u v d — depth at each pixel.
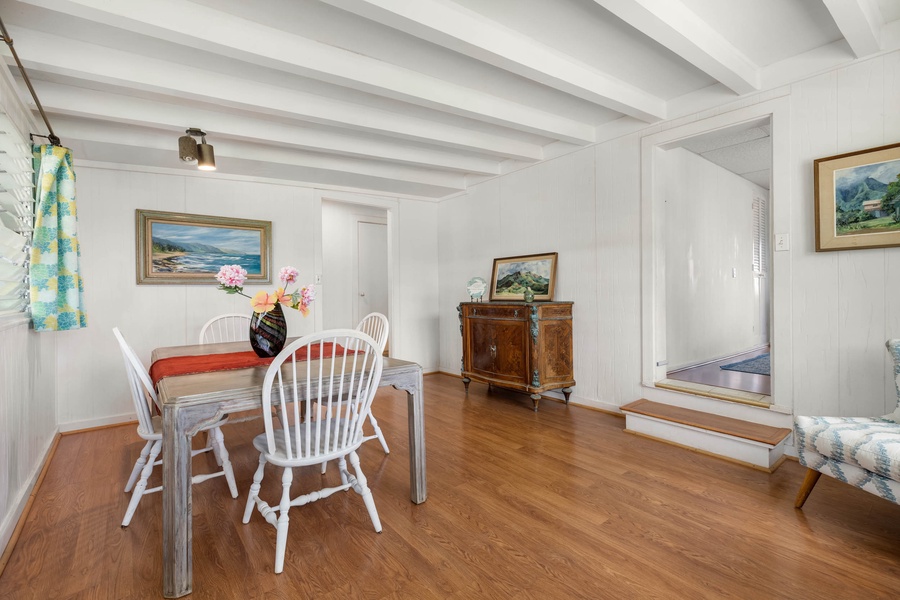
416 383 2.12
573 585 1.52
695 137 3.07
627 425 3.17
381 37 2.27
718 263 4.88
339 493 2.26
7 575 1.61
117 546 1.79
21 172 2.25
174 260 3.80
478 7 2.05
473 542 1.79
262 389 1.68
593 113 3.38
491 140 3.80
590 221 3.74
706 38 2.24
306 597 1.49
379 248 6.98
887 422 1.99
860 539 1.78
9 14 1.94
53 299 2.43
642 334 3.38
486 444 2.92
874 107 2.30
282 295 2.27
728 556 1.67
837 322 2.44
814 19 2.19
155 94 2.68
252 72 2.56
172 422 1.51
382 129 3.21
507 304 3.86
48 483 2.40
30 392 2.38
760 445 2.46
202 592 1.51
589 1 2.02
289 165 3.81
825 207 2.44
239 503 2.17
